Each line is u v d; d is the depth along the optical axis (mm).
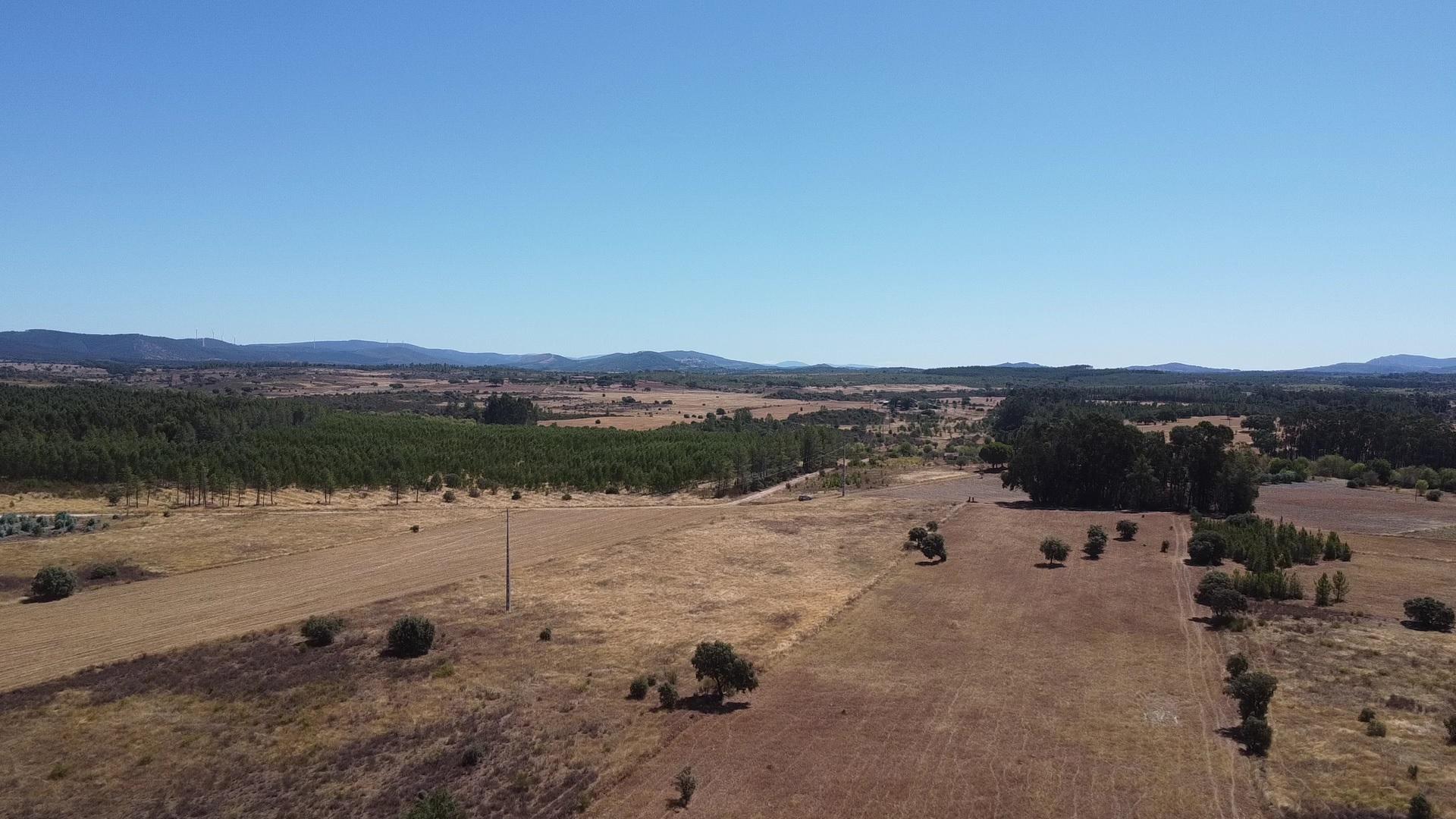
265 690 52406
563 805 38656
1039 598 73938
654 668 56156
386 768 42438
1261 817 37250
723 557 91562
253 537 96000
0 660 57656
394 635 59281
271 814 38125
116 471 117438
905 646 61125
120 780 41406
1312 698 50219
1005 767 42312
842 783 40812
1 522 93250
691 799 39250
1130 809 38156
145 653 59000
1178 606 71000
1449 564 84625
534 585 78875
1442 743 43469
